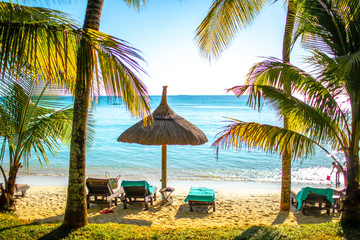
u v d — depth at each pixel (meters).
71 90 6.90
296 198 8.34
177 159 19.28
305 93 5.51
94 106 7.38
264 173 15.70
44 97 6.65
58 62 3.98
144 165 17.50
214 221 7.20
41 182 12.85
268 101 5.54
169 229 5.70
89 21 4.94
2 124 6.01
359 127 5.28
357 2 4.90
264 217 7.61
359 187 5.51
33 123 6.71
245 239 4.93
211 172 15.80
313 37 5.58
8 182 6.51
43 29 3.68
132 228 5.61
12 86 5.84
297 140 5.43
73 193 5.20
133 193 8.29
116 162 18.22
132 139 7.80
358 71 4.62
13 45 3.39
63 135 7.18
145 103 4.30
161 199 9.47
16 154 6.48
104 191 8.23
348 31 5.16
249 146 5.77
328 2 5.23
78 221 5.25
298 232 5.21
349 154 5.50
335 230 5.21
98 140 26.70
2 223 5.39
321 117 5.39
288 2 7.10
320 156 20.88
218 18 6.89
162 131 7.77
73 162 5.14
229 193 10.91
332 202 7.69
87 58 3.85
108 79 4.13
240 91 5.67
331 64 4.52
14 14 3.93
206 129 33.31
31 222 5.86
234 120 5.80
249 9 6.84
